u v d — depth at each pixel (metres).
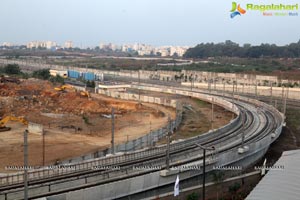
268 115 73.81
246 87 114.25
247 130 58.91
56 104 81.69
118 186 28.86
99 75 134.88
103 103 87.94
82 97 88.38
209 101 96.50
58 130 59.28
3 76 110.62
